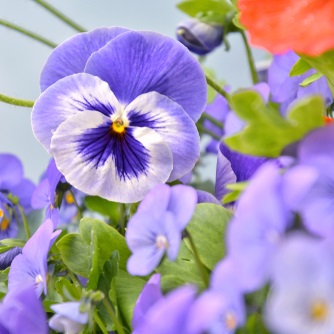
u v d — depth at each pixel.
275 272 0.17
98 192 0.29
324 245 0.17
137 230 0.23
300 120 0.20
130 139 0.29
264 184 0.18
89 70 0.30
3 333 0.23
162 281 0.25
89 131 0.29
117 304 0.27
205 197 0.29
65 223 0.41
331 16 0.22
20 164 0.42
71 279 0.31
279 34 0.22
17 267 0.28
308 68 0.29
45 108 0.29
